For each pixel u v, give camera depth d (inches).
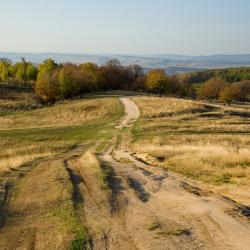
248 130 1770.4
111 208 479.2
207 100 4544.8
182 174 732.7
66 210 470.0
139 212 460.8
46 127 2117.4
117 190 582.9
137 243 357.4
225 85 4512.8
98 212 461.7
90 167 794.2
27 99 3659.0
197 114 2300.7
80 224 414.3
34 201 520.1
